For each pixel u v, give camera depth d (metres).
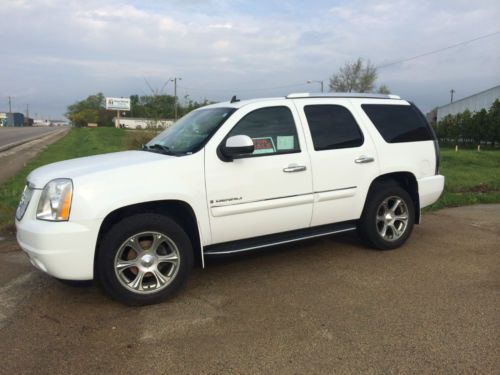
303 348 3.22
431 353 3.13
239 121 4.49
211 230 4.29
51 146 26.50
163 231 4.00
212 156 4.26
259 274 4.77
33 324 3.67
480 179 12.84
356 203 5.18
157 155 4.34
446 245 5.82
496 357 3.07
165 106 20.31
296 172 4.67
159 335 3.45
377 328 3.51
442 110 52.72
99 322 3.69
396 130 5.54
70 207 3.68
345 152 5.04
